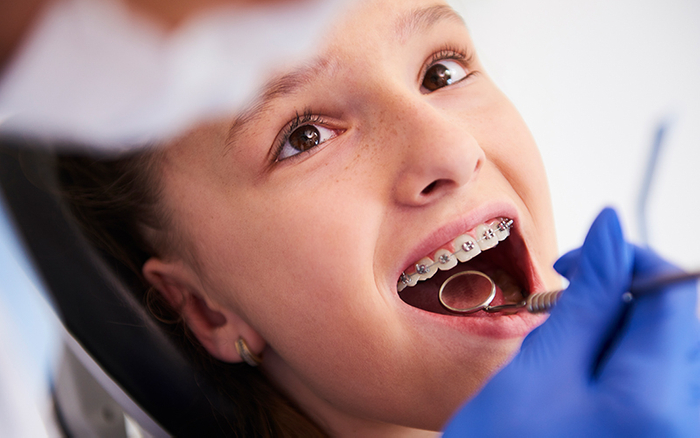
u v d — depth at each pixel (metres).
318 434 1.35
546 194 1.29
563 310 0.88
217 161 1.10
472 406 0.88
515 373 0.88
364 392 1.14
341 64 1.03
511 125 1.26
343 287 1.07
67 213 1.31
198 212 1.16
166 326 1.32
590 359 0.86
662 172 2.17
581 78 2.30
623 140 2.28
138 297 1.31
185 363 1.31
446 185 1.06
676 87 2.23
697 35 2.19
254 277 1.14
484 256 1.35
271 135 1.06
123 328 1.29
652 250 0.91
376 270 1.10
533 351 0.89
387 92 1.04
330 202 1.07
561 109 2.32
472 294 1.28
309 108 1.06
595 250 0.87
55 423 1.51
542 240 1.29
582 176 2.31
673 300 0.85
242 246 1.13
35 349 1.45
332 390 1.17
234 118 1.04
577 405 0.81
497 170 1.21
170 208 1.20
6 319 1.35
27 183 1.31
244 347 1.29
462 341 1.11
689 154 2.17
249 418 1.33
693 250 2.17
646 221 0.78
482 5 2.25
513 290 1.31
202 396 1.31
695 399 0.80
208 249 1.18
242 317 1.24
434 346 1.11
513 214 1.17
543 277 1.29
